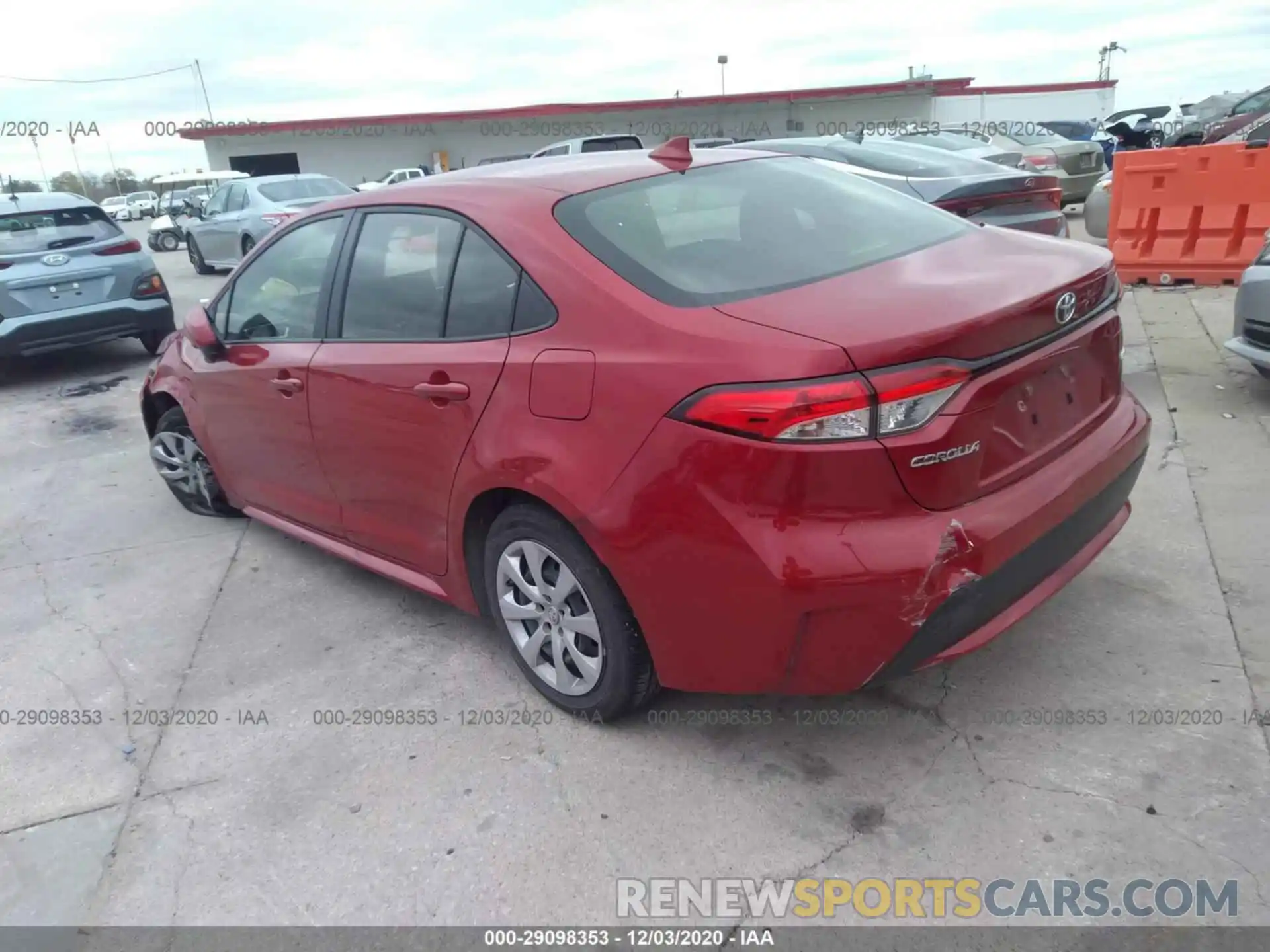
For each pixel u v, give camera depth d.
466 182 3.24
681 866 2.46
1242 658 3.03
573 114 30.97
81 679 3.61
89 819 2.83
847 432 2.21
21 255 8.09
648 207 2.98
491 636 3.64
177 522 5.08
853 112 30.02
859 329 2.28
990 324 2.35
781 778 2.72
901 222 3.18
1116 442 2.83
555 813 2.67
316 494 3.84
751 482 2.28
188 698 3.41
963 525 2.32
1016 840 2.43
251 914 2.43
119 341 10.41
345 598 4.05
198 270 16.20
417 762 2.94
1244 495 4.09
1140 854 2.36
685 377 2.37
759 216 3.05
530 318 2.79
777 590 2.29
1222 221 8.05
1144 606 3.35
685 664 2.60
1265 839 2.36
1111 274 2.92
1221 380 5.62
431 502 3.20
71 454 6.42
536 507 2.83
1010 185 7.08
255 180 14.95
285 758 3.02
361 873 2.53
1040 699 2.94
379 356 3.25
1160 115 29.92
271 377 3.77
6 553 4.84
